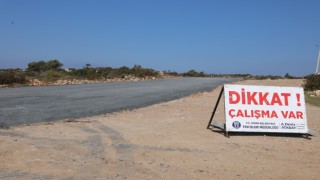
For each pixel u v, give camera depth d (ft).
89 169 23.77
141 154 27.91
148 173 23.54
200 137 35.14
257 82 164.04
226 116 36.91
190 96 84.02
